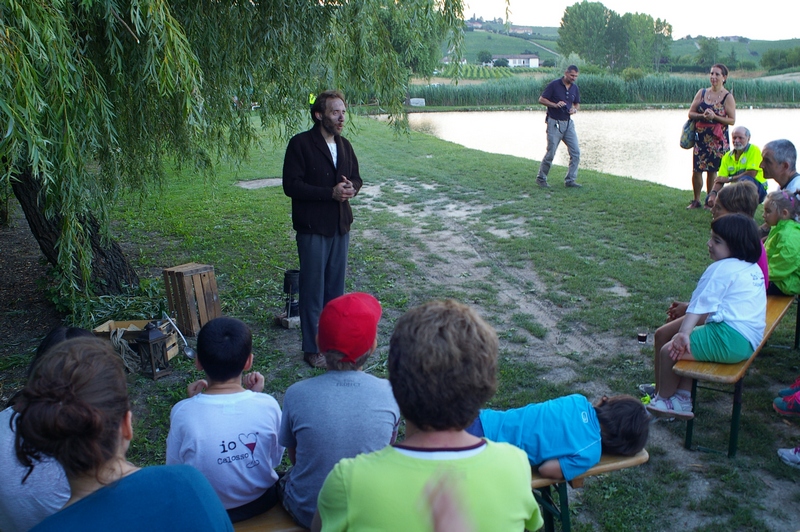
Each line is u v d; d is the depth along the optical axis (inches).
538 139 865.5
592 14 3644.2
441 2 234.7
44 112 157.9
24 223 419.5
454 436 61.9
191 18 205.0
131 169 253.6
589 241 317.4
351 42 247.4
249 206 444.8
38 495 89.2
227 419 99.2
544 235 335.9
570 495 136.6
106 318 226.4
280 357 206.1
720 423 159.6
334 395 95.3
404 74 264.2
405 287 267.6
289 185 188.4
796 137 725.3
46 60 142.3
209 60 221.0
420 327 62.1
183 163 282.5
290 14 224.7
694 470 142.9
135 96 207.2
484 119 1217.4
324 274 201.2
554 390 178.5
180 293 216.7
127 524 57.4
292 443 99.2
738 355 143.6
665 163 605.9
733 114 341.4
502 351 204.5
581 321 226.2
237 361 103.8
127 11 178.5
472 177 512.4
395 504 57.6
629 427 110.3
